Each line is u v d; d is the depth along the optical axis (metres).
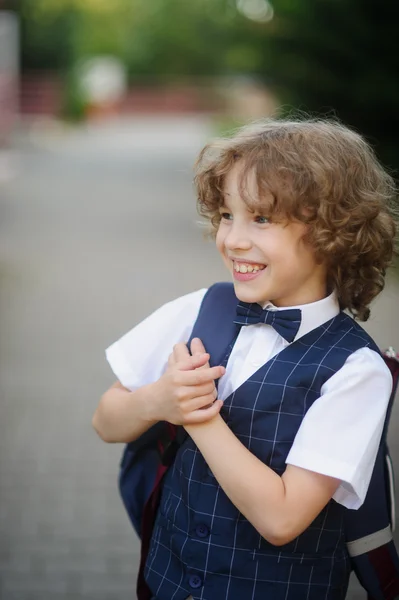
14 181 22.00
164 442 2.57
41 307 9.83
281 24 13.41
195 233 15.24
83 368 7.50
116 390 2.52
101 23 62.28
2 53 30.28
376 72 12.20
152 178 23.59
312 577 2.31
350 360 2.27
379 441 2.26
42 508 4.84
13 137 31.73
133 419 2.35
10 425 6.09
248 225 2.27
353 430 2.20
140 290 10.73
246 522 2.29
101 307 9.85
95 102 45.41
